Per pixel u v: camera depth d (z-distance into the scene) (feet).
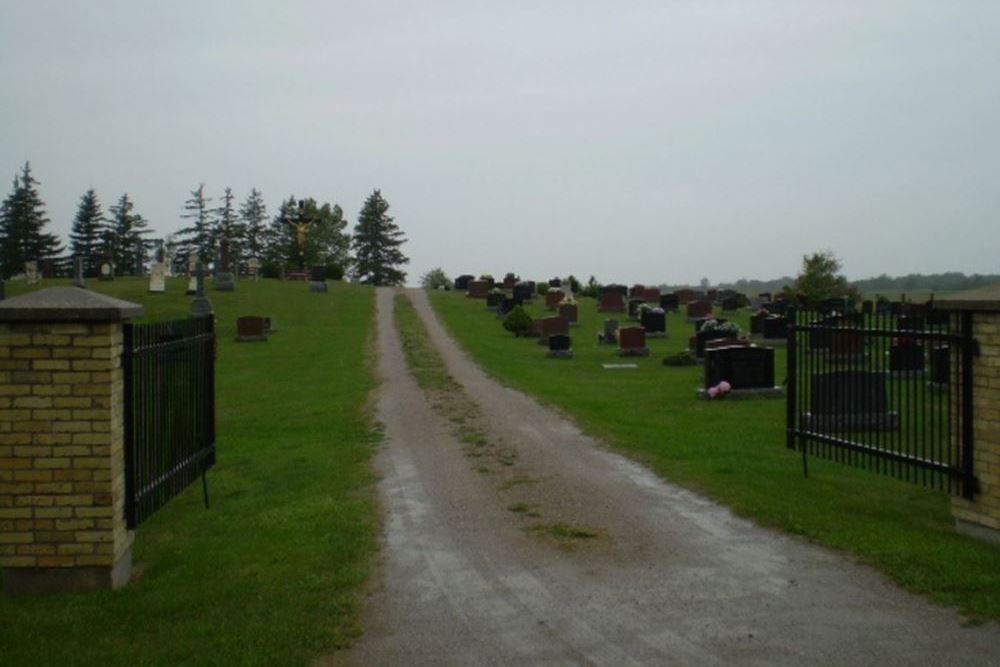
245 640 18.28
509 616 19.77
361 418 52.70
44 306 21.59
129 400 23.18
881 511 28.12
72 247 301.63
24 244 280.72
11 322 21.67
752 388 59.62
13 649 18.20
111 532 21.99
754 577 22.03
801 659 17.07
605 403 56.59
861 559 23.13
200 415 31.19
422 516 29.12
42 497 21.84
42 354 21.80
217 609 20.29
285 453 43.06
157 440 25.89
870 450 29.43
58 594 21.79
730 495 30.32
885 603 19.95
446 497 31.73
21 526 21.84
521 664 17.13
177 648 17.95
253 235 340.59
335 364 86.38
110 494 21.99
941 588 20.58
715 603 20.26
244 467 39.93
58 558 21.83
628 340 92.02
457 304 160.97
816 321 41.78
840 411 35.19
